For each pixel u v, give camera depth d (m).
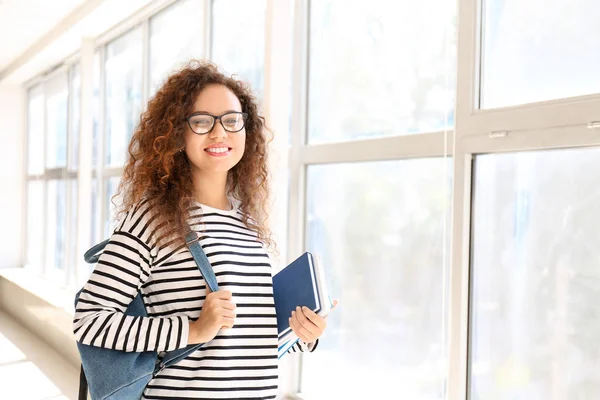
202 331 1.44
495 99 2.15
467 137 2.20
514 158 2.08
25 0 5.41
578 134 1.83
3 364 5.31
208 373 1.47
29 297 6.84
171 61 4.80
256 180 1.84
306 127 3.35
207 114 1.57
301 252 3.33
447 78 2.48
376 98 2.87
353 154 2.93
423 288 2.58
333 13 3.15
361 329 2.91
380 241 2.82
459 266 2.22
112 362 1.44
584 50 1.87
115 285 1.45
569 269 1.92
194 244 1.51
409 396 2.65
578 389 1.89
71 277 6.96
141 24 5.36
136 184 1.61
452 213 2.25
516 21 2.08
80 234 6.25
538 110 1.95
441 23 2.51
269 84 3.21
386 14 2.80
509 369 2.10
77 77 6.95
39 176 8.46
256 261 1.60
